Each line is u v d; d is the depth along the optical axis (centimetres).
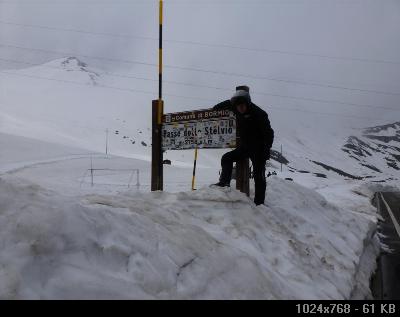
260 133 652
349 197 2411
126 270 279
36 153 5384
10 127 10912
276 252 516
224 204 568
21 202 279
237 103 635
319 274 523
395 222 1495
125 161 5141
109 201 449
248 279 372
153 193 603
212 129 718
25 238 245
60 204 306
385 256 884
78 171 3503
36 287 224
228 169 665
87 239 272
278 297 379
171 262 322
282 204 756
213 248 394
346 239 786
